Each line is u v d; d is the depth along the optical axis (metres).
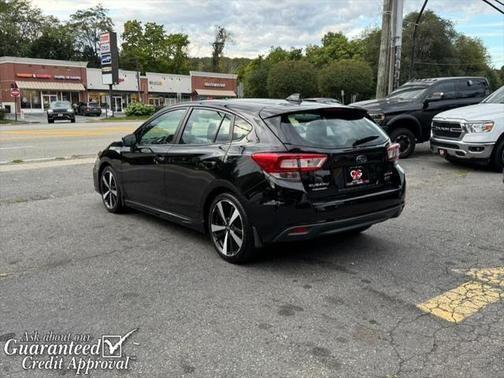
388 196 4.86
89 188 8.62
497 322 3.59
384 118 11.45
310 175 4.33
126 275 4.52
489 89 12.77
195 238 5.66
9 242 5.53
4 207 7.20
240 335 3.40
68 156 12.79
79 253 5.15
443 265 4.77
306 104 4.93
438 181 9.16
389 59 16.22
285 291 4.15
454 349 3.22
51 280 4.41
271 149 4.35
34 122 37.72
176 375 2.95
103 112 58.19
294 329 3.49
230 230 4.77
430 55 66.00
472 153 9.71
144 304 3.90
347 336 3.39
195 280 4.39
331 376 2.92
